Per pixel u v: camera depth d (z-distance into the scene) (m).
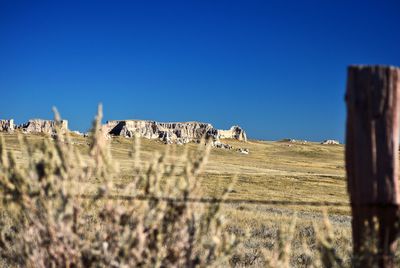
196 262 4.20
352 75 3.73
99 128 4.29
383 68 3.69
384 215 3.64
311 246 10.81
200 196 4.42
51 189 4.12
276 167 134.38
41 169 4.16
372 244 3.64
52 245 4.05
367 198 3.65
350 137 3.78
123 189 4.26
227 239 4.30
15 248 4.43
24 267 4.29
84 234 4.35
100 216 4.20
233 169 107.69
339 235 12.15
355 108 3.70
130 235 4.05
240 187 62.62
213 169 101.75
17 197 4.17
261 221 14.23
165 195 4.24
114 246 4.07
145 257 4.09
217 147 180.25
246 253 8.66
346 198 59.56
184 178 4.30
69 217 4.07
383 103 3.67
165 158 4.32
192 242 4.22
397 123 3.69
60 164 4.16
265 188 66.50
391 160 3.65
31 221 4.18
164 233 4.20
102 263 4.01
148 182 4.22
